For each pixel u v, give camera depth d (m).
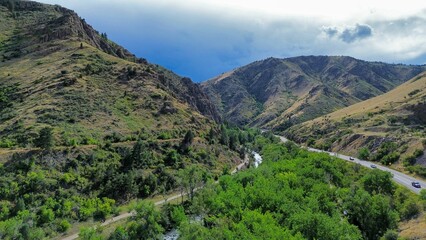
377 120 168.25
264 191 71.06
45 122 102.31
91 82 139.25
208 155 124.88
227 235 56.12
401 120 157.50
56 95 122.06
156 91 151.75
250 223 58.53
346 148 158.62
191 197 89.50
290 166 100.56
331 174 101.38
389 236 59.84
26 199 71.19
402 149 121.75
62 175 81.44
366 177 88.44
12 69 150.88
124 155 99.44
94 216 76.38
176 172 102.44
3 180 73.06
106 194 84.12
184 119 144.00
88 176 86.19
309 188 81.62
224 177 90.00
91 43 199.88
